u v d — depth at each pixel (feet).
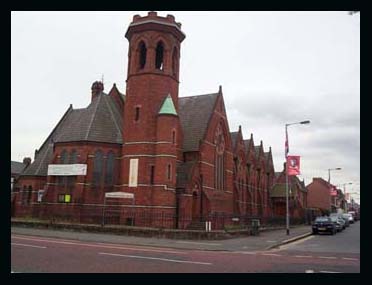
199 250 72.69
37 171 145.79
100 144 133.28
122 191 128.67
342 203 499.51
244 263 53.16
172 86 135.33
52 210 131.44
